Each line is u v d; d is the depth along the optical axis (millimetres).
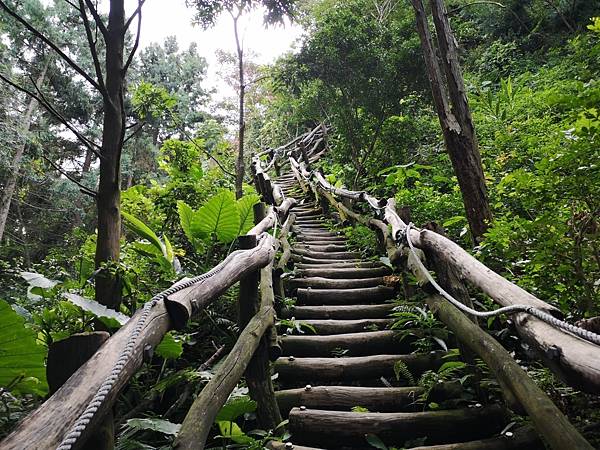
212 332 3113
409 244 2795
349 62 6238
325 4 9875
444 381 2285
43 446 697
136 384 2322
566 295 2016
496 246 2400
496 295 1565
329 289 3951
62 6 12594
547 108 5109
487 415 2072
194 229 3877
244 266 2131
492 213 3445
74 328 2365
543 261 2029
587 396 1852
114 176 2457
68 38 12680
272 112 15383
